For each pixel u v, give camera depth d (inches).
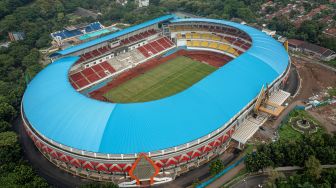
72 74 5964.6
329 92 5541.3
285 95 5260.8
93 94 5693.9
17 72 6328.7
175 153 3708.2
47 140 3944.4
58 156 3892.7
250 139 4463.6
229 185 3722.9
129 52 6924.2
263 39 6235.2
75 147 3676.2
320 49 6845.5
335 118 4869.6
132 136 3681.1
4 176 3735.2
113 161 3614.7
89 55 6333.7
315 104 5147.6
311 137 4077.3
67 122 3917.3
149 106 4035.4
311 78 6003.9
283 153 3875.5
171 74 6338.6
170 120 3853.3
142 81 6107.3
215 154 4190.5
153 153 3651.6
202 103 4148.6
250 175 3860.7
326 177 3570.4
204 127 3882.9
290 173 3863.2
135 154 3587.6
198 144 3821.4
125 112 3937.0
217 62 6771.7
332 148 3873.0
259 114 4817.9
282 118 4881.9
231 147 4347.9
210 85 4498.0
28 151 4394.7
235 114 4220.0
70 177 3919.8
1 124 4635.8
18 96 5383.9
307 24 7642.7
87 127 3804.1
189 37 7500.0
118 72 6422.2
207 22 7381.9
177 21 7504.9
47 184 3624.5
